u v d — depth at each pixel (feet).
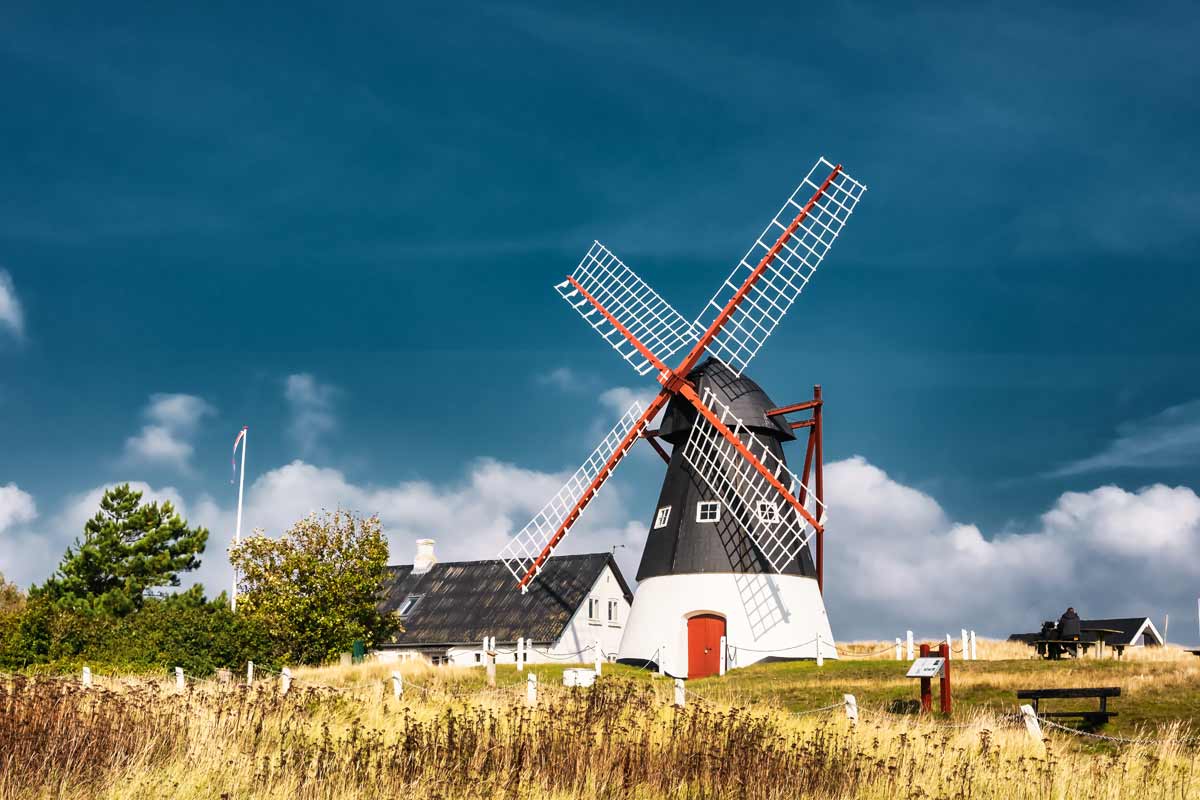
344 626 152.46
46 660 117.91
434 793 47.06
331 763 51.03
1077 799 50.14
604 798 49.73
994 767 54.85
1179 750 59.26
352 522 160.25
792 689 98.12
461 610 192.65
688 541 136.36
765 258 145.48
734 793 50.34
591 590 185.47
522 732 57.47
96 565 169.27
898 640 120.06
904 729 67.56
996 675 93.45
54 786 46.42
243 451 195.00
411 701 79.46
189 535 178.91
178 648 119.55
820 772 52.19
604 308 152.05
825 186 148.56
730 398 138.62
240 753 52.75
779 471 136.46
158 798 45.80
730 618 131.64
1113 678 87.10
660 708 70.90
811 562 138.82
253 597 154.71
